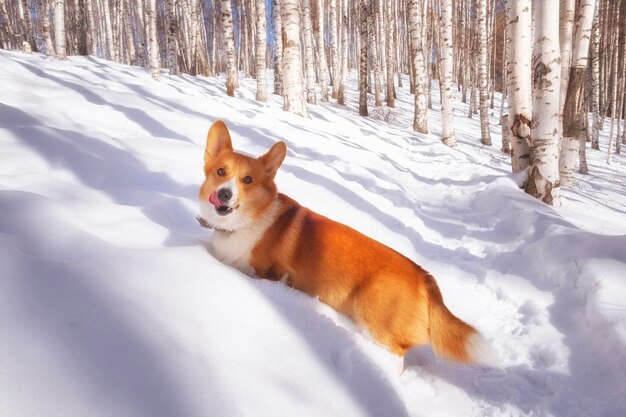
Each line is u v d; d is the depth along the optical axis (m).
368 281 2.52
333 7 23.48
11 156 4.11
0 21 24.30
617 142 20.92
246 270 2.76
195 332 1.74
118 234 2.59
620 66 23.33
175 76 17.91
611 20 20.62
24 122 5.31
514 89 7.68
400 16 38.91
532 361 2.84
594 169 16.02
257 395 1.54
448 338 2.46
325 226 2.75
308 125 11.08
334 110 17.91
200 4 34.97
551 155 6.55
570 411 2.25
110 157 4.76
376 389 1.98
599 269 3.43
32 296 1.60
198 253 2.45
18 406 1.16
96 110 6.95
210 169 2.72
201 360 1.59
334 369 1.96
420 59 17.20
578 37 8.47
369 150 10.40
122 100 7.89
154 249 2.34
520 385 2.57
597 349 2.74
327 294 2.63
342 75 22.61
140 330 1.61
